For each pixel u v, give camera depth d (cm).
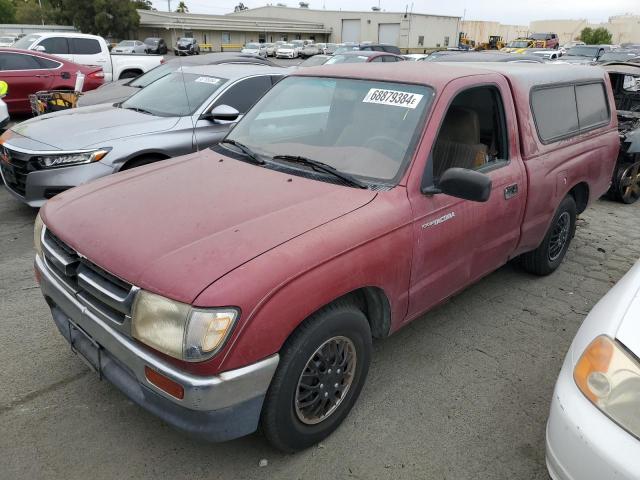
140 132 546
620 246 561
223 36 6241
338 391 265
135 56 1545
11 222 552
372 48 2130
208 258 214
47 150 504
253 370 210
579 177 434
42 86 1113
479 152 339
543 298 431
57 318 274
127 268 218
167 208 258
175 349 202
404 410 293
